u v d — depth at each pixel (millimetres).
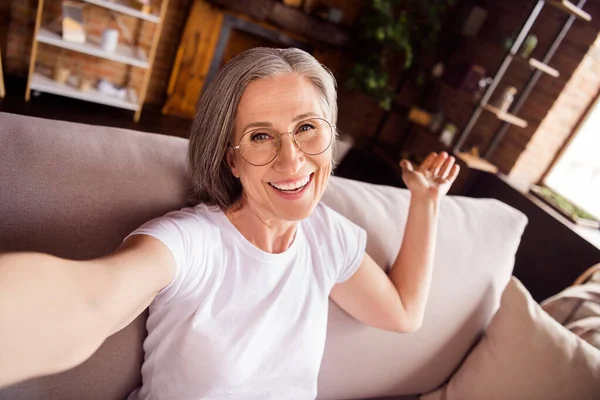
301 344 810
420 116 3965
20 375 448
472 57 3945
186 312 712
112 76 3377
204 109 734
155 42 2914
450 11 4113
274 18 3426
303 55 751
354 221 1069
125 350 758
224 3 3270
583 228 2838
